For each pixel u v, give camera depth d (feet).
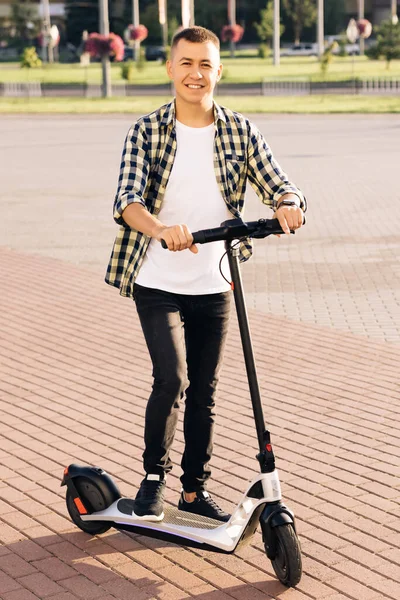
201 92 13.51
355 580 13.65
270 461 13.12
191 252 13.96
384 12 419.54
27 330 29.17
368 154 81.51
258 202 55.98
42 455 18.88
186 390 14.74
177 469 17.99
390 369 24.43
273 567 13.47
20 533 15.40
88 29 383.65
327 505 16.20
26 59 246.68
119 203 13.14
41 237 45.85
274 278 36.19
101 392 23.02
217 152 13.78
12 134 106.22
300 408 21.48
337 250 41.52
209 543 13.61
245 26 414.82
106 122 122.11
